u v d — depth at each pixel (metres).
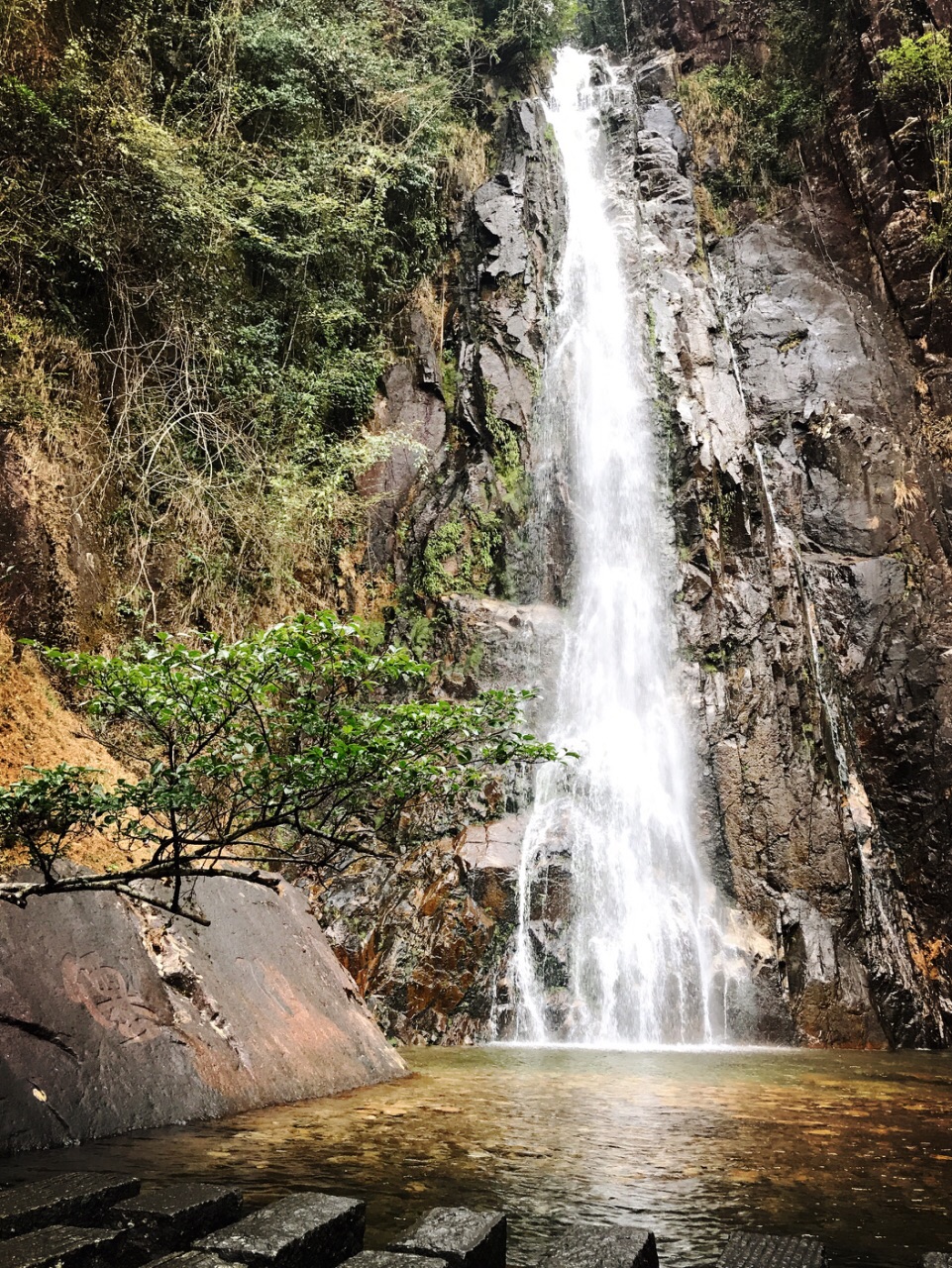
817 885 12.39
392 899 11.27
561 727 13.73
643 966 11.41
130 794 3.99
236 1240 2.83
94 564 10.86
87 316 11.84
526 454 16.31
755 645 14.01
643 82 22.42
